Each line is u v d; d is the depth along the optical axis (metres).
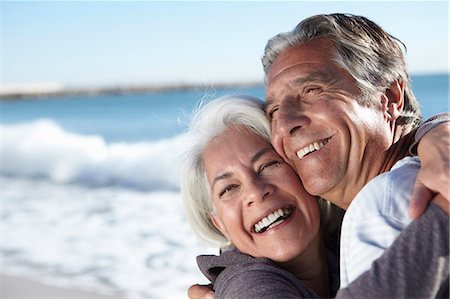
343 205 2.22
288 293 1.99
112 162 15.93
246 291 2.03
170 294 6.27
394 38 2.28
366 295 1.59
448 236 1.59
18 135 19.89
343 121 2.10
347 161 2.13
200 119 2.41
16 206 12.06
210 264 2.33
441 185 1.63
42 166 17.17
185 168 2.46
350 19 2.22
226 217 2.31
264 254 2.25
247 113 2.32
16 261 7.98
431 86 34.25
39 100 60.44
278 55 2.27
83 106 42.22
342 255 1.81
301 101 2.17
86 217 10.54
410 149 2.02
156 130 23.12
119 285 6.65
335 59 2.15
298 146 2.16
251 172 2.25
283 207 2.23
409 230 1.62
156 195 12.19
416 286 1.57
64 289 6.64
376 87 2.17
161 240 8.48
